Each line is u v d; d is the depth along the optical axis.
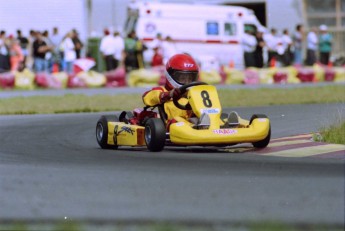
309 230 21.73
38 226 22.77
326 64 117.88
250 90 86.81
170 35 110.56
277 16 123.50
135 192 27.88
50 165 35.16
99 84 100.50
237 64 113.50
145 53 109.00
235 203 25.81
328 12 135.12
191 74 40.66
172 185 29.03
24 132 52.75
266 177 30.31
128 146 44.81
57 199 26.91
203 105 38.91
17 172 32.88
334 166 32.94
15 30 111.25
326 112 59.25
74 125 57.19
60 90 95.94
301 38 117.50
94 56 112.00
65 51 102.00
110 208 25.34
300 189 27.80
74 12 112.56
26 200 26.81
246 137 38.00
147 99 41.09
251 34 111.69
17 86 97.44
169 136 39.28
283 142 42.22
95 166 34.41
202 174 31.36
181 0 121.44
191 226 22.61
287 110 63.34
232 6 117.75
